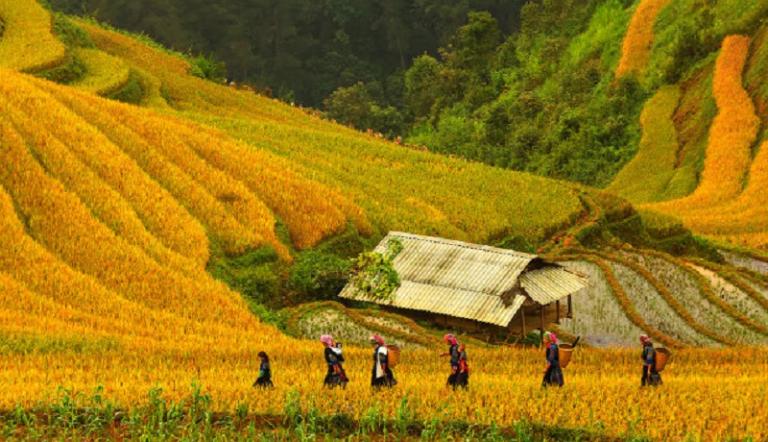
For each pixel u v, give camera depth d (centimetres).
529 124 19150
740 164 14862
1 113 9731
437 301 8081
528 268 8350
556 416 4578
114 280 7656
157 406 4547
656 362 5094
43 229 8144
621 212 11481
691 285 9581
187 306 7462
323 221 9456
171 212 8938
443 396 4784
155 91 14662
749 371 6112
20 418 4431
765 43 17038
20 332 6253
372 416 4350
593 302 8819
